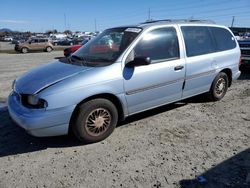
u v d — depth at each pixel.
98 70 4.14
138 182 3.26
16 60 18.75
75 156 3.89
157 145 4.19
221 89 6.35
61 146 4.19
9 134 4.62
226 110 5.77
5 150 4.10
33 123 3.73
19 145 4.24
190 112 5.63
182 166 3.59
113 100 4.39
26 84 4.10
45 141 4.35
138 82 4.48
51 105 3.76
